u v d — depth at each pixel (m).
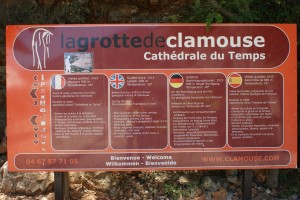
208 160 3.52
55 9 4.50
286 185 4.30
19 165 3.46
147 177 4.21
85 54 3.45
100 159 3.48
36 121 3.45
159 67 3.47
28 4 4.50
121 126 3.48
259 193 4.17
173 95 3.48
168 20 4.48
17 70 3.43
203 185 4.11
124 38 3.46
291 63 3.52
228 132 3.51
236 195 4.12
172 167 3.50
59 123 3.46
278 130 3.53
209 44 3.48
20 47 3.43
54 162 3.47
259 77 3.51
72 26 3.44
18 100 3.44
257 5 4.32
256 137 3.53
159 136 3.49
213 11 3.96
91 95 3.46
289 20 4.31
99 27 3.45
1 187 3.97
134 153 3.49
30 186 3.97
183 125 3.50
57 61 3.44
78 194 4.01
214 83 3.49
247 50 3.50
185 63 3.48
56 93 3.45
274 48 3.51
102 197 4.04
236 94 3.51
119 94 3.47
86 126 3.47
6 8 4.48
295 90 3.52
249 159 3.53
